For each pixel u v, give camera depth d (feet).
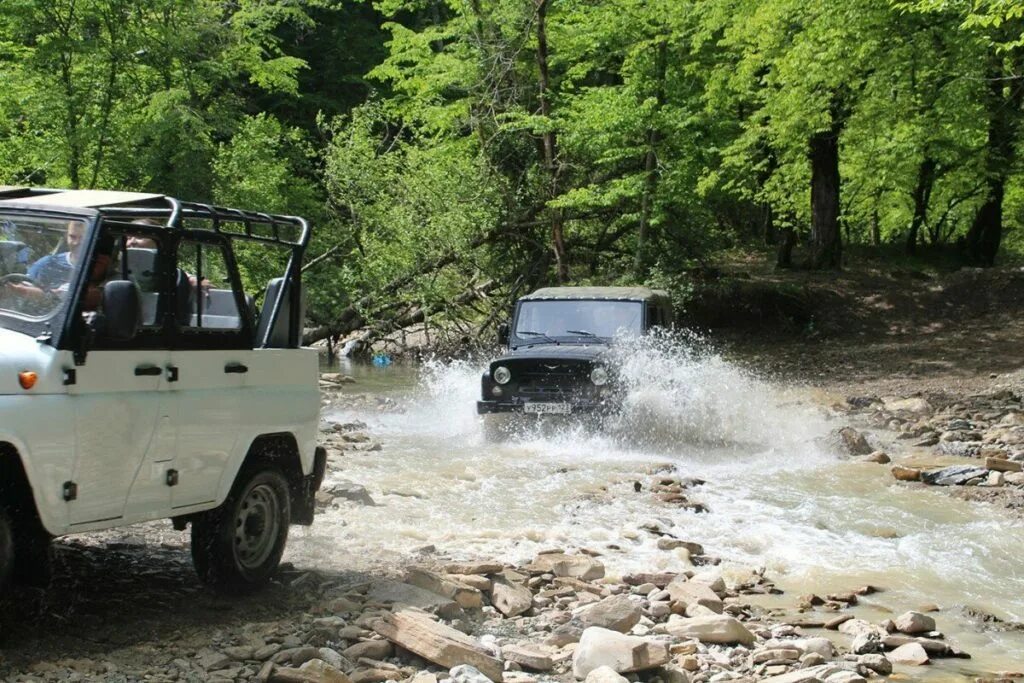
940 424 52.26
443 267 94.58
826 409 56.75
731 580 26.12
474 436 48.60
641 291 51.88
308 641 18.84
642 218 88.07
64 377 17.79
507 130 91.40
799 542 30.25
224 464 20.86
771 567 27.73
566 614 22.22
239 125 94.79
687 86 86.69
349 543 26.96
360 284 95.91
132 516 19.10
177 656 18.01
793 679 18.39
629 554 28.09
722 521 32.45
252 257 29.09
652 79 86.69
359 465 40.37
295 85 106.83
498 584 23.24
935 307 89.35
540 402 45.96
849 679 18.52
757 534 30.81
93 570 23.13
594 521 31.83
